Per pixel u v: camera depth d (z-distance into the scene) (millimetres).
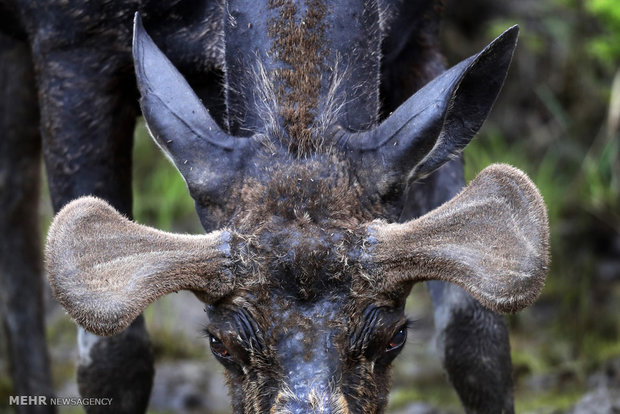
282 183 11430
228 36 12625
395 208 11734
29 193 18906
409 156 11461
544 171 23188
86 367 14984
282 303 11039
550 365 19922
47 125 14531
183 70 14469
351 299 11117
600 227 22453
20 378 19188
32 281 19172
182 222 24500
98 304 10938
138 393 15203
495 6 25891
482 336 14398
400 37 14539
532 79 24828
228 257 11273
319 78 12117
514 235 11250
